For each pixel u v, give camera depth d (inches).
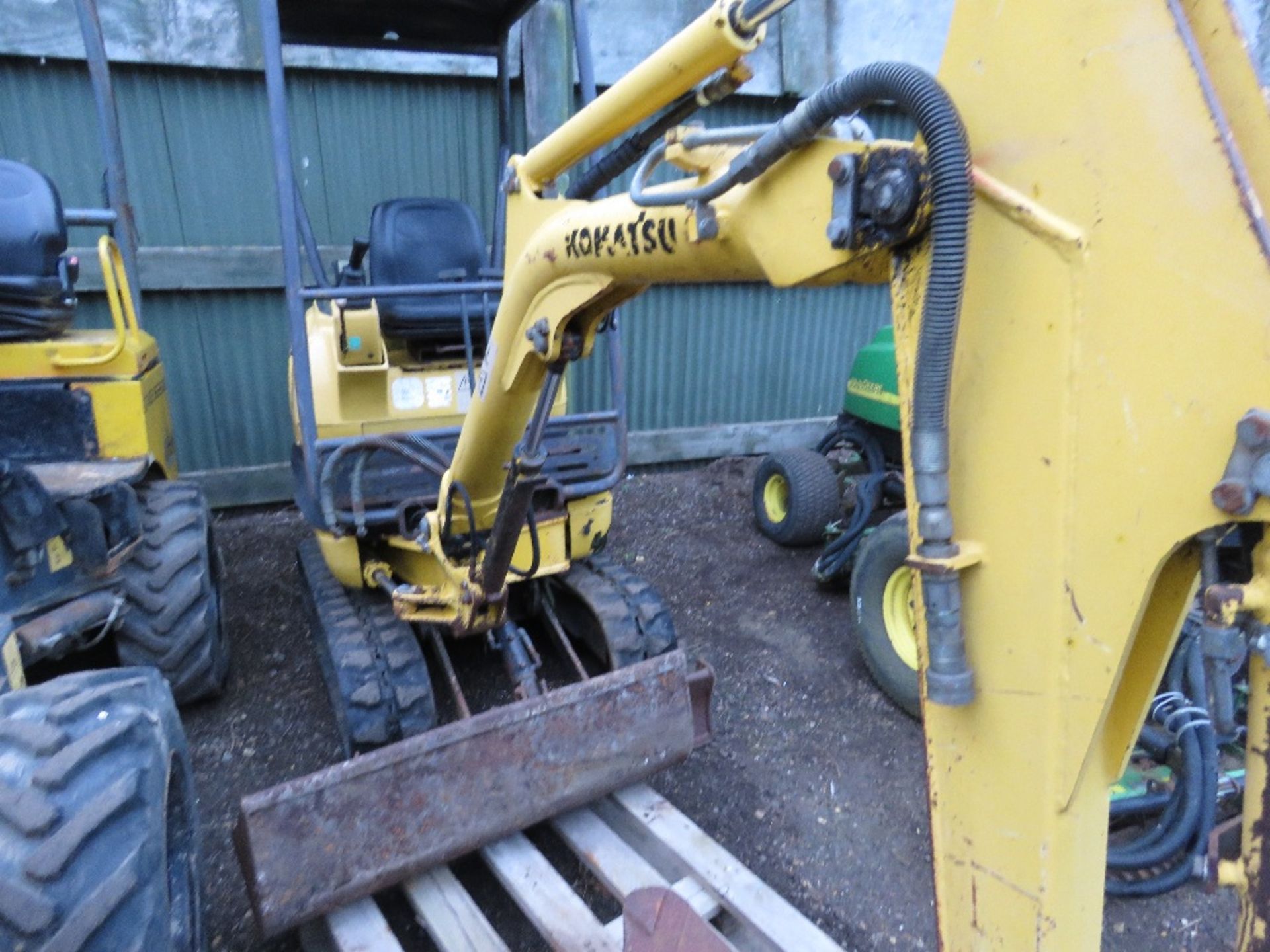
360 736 88.5
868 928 80.1
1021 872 36.1
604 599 108.7
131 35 165.2
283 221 91.0
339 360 101.1
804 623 144.3
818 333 240.8
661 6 202.2
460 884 76.2
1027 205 31.7
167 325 184.2
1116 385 30.6
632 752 81.4
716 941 47.1
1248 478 27.3
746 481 223.3
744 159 40.6
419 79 190.4
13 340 104.7
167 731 60.7
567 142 59.4
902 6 221.0
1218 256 28.1
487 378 74.5
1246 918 32.6
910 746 109.0
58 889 44.6
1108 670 32.2
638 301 218.1
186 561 106.7
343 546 104.5
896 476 154.3
